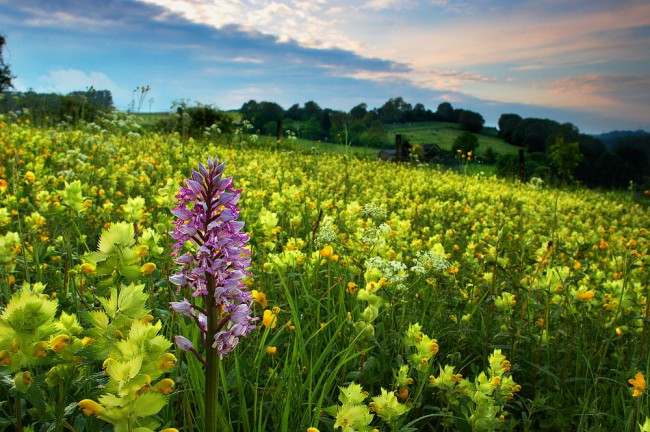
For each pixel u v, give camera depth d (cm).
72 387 199
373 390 310
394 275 347
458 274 482
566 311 384
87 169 761
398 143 2069
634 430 273
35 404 176
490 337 379
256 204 543
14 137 961
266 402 263
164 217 372
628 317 385
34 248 333
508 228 375
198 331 244
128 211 383
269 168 1138
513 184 1859
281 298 379
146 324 172
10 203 487
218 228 149
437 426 289
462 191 1352
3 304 296
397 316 379
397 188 1236
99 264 201
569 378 358
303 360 287
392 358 335
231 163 1062
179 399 252
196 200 153
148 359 155
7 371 164
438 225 680
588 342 415
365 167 1602
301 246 443
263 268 368
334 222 615
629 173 5069
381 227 438
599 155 5394
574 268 473
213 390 160
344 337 319
